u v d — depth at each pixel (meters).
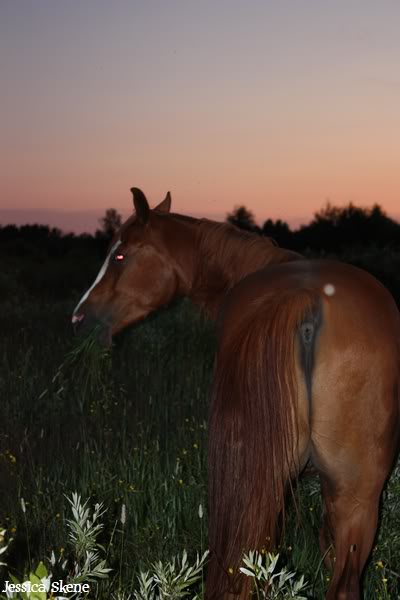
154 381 7.23
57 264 21.64
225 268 3.88
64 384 6.62
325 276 3.02
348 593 2.87
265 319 2.86
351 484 2.91
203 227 4.02
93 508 4.14
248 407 2.80
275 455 2.78
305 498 4.19
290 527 3.96
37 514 4.03
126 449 5.18
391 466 3.02
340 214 28.27
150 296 4.11
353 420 2.84
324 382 2.82
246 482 2.78
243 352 2.85
